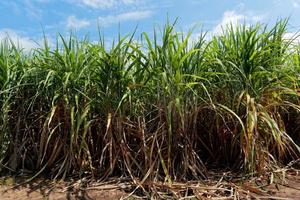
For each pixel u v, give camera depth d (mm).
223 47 4055
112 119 3621
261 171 3574
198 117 3889
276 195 3195
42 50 4133
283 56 4168
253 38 3811
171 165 3549
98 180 3488
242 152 3744
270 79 3893
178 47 3584
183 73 3682
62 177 3582
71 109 3576
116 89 3689
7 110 3982
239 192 3244
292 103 4117
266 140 3799
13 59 4352
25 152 3939
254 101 3699
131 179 3457
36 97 3793
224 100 3836
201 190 3250
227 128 3766
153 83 3750
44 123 3736
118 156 3633
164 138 3561
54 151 3693
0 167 3893
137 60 3643
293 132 4375
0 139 3990
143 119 3641
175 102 3463
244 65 3818
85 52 3830
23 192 3379
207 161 3920
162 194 3189
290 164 3906
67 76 3559
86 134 3775
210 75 3809
